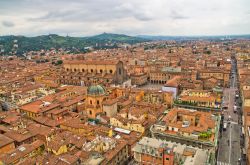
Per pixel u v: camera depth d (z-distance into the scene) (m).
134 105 157.38
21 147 100.56
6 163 89.38
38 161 87.81
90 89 149.50
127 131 125.00
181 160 84.19
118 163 102.62
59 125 130.62
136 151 93.75
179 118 126.62
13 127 126.88
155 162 90.00
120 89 192.88
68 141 105.19
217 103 156.88
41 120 137.00
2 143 104.00
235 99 198.88
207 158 82.12
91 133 119.75
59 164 84.94
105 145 103.50
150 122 130.25
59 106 160.62
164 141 96.12
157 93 175.88
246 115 117.75
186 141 102.56
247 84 183.75
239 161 106.69
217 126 114.06
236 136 130.50
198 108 153.62
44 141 113.56
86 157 92.88
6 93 196.88
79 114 149.50
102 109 149.25
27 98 181.88
